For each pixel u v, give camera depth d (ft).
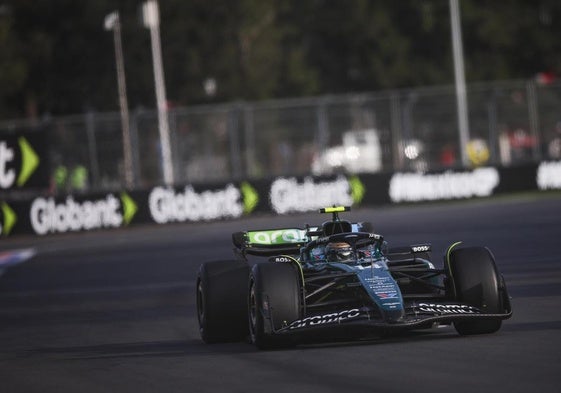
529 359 105.19
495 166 451.53
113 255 319.88
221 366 117.19
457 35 497.05
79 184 459.32
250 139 473.26
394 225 345.92
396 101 480.64
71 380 117.50
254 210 417.69
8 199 405.39
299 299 124.88
